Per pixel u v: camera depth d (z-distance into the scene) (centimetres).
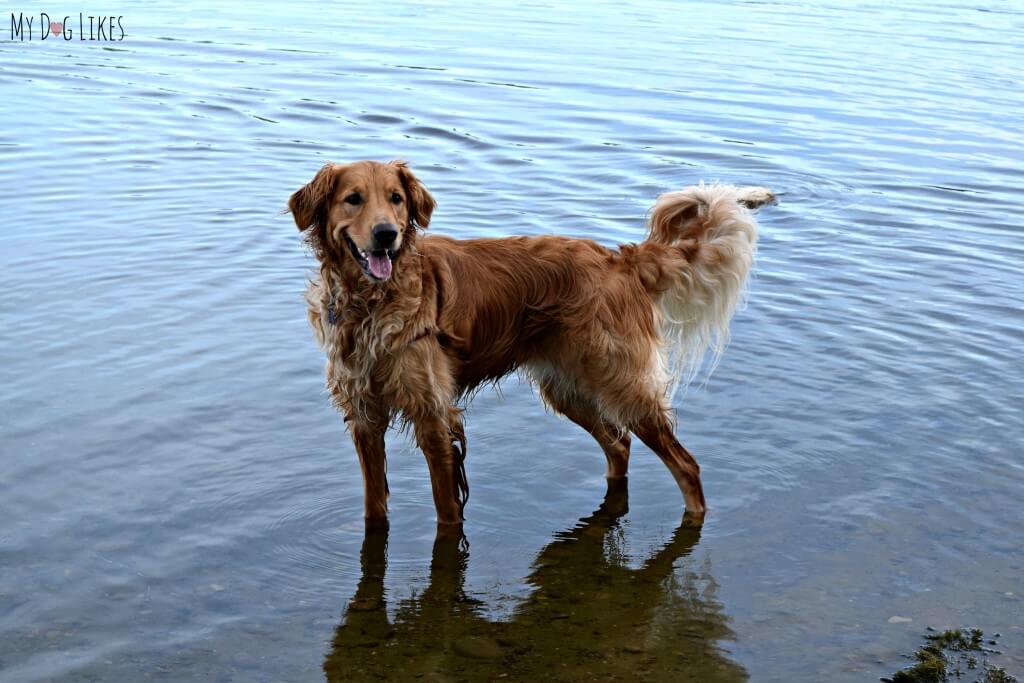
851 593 349
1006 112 796
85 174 591
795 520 371
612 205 559
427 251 369
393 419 373
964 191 610
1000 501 374
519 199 566
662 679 328
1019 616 341
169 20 1122
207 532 364
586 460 398
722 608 346
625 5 1320
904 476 384
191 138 676
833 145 698
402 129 711
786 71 920
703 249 387
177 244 510
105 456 386
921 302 479
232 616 342
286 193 570
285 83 838
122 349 435
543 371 388
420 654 335
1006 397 417
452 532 372
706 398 420
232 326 452
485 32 1080
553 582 356
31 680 323
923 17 1278
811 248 527
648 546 367
